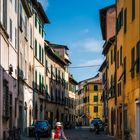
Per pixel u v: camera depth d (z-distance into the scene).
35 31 52.47
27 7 44.12
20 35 40.41
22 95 41.75
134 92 30.16
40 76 56.28
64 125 81.81
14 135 32.75
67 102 89.06
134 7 30.25
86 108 121.44
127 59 33.72
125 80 35.25
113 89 49.16
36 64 53.22
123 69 36.25
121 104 38.66
